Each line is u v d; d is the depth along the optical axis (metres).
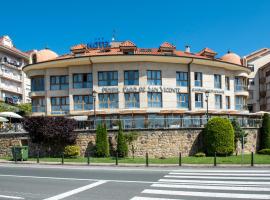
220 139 30.78
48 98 43.03
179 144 31.42
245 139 33.62
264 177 16.31
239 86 48.47
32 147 31.41
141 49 46.06
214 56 48.47
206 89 43.69
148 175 17.53
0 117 36.78
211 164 23.38
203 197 11.35
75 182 15.19
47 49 48.16
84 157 29.84
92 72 41.16
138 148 30.61
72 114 40.94
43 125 29.59
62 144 30.77
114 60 40.38
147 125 31.05
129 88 40.38
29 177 17.14
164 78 41.53
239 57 51.91
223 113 43.88
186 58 41.25
